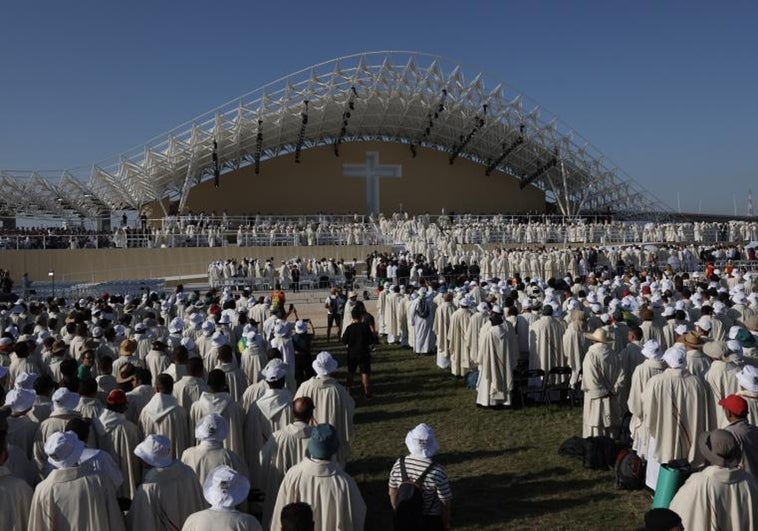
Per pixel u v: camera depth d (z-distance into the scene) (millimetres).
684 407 7699
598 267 36906
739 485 4824
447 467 9609
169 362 10359
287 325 12344
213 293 20531
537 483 8844
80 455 4918
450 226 57781
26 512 4910
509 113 62344
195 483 5211
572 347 12297
